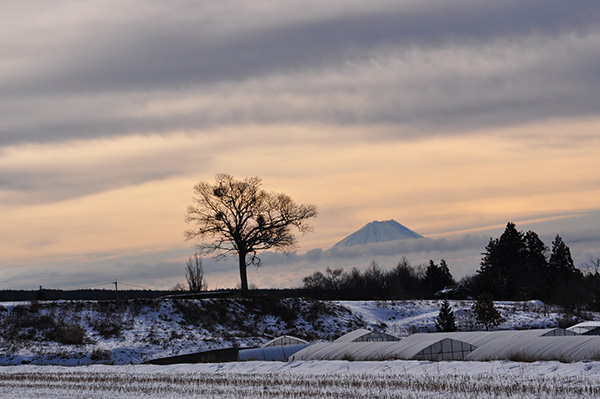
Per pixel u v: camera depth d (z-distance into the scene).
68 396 30.52
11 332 65.00
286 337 56.56
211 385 31.73
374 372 33.91
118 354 63.06
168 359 62.03
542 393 23.59
